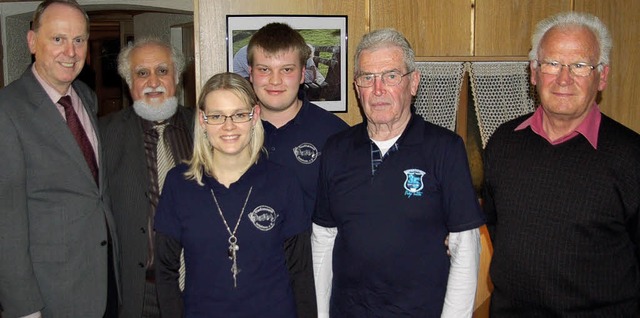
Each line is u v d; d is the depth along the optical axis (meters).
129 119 2.21
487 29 2.90
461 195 1.66
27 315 1.84
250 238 1.71
